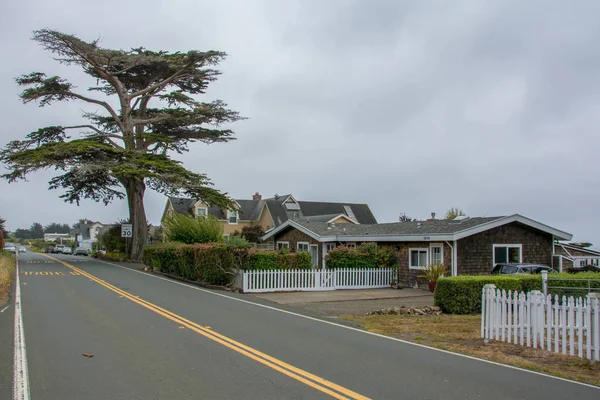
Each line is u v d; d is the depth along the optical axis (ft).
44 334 36.58
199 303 56.65
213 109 149.69
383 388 23.99
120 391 22.97
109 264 131.44
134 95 149.07
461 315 52.29
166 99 155.84
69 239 492.13
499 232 80.89
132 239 151.84
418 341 37.55
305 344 34.42
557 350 34.32
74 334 36.65
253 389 23.39
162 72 147.43
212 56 141.08
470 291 53.78
